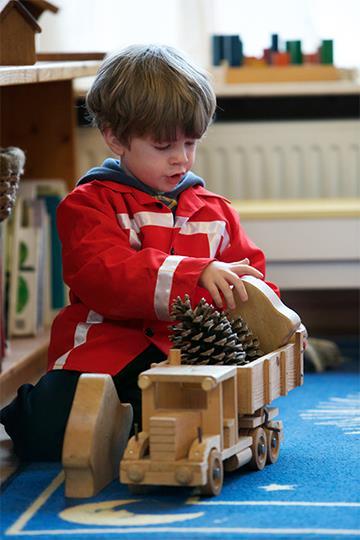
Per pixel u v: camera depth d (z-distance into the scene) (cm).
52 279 310
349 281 310
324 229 307
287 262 310
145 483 149
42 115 316
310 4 364
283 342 178
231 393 160
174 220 200
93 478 157
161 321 191
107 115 195
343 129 360
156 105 186
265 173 363
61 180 314
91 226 189
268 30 367
